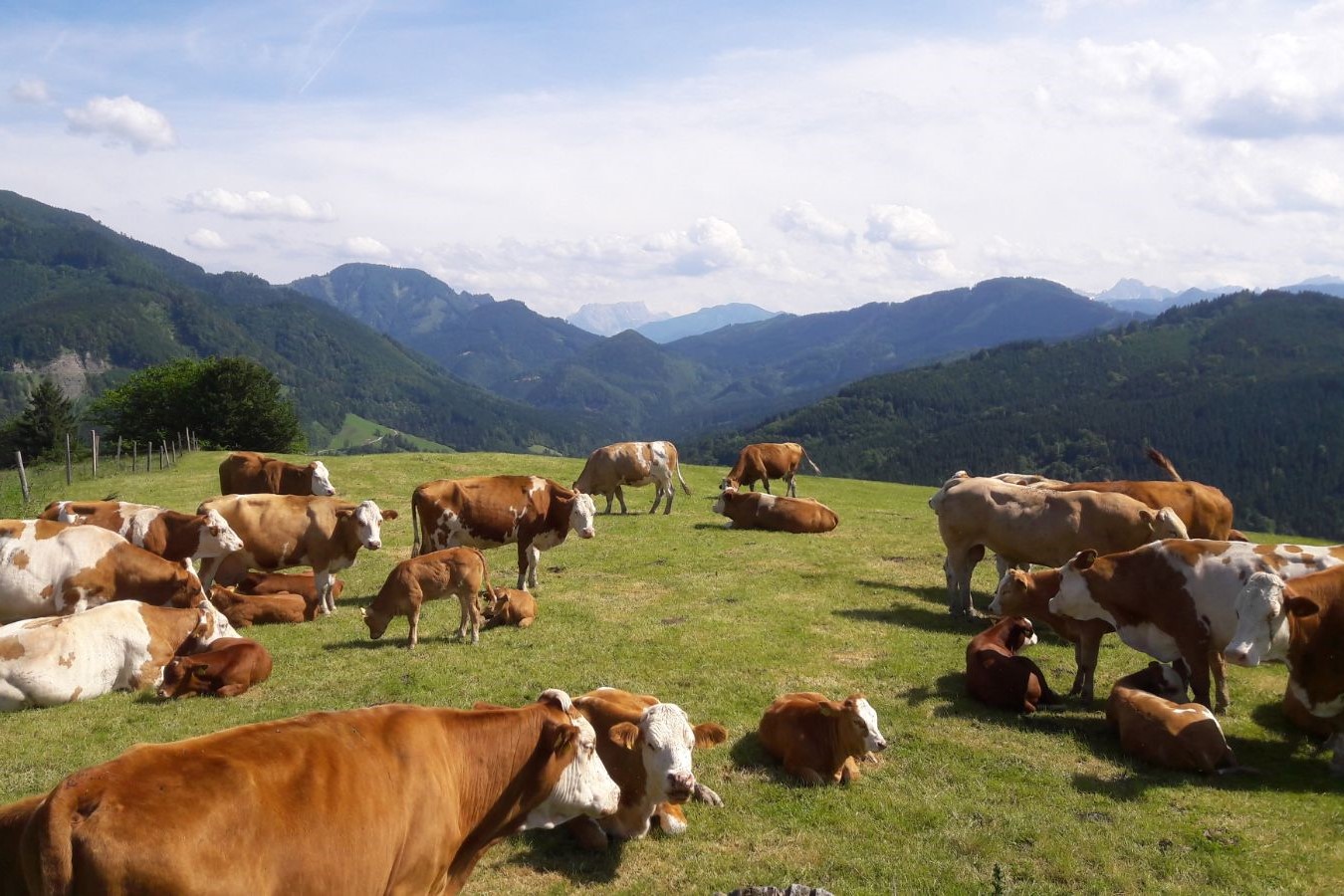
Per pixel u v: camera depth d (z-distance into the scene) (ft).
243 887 12.69
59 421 239.09
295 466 72.69
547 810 18.38
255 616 44.24
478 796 16.87
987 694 33.94
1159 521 43.16
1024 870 22.35
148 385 227.20
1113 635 43.96
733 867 22.29
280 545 47.29
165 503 81.10
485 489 49.80
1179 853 23.34
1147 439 618.03
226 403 222.28
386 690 34.22
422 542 50.42
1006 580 38.68
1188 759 28.07
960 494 47.03
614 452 78.84
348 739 14.97
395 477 100.58
